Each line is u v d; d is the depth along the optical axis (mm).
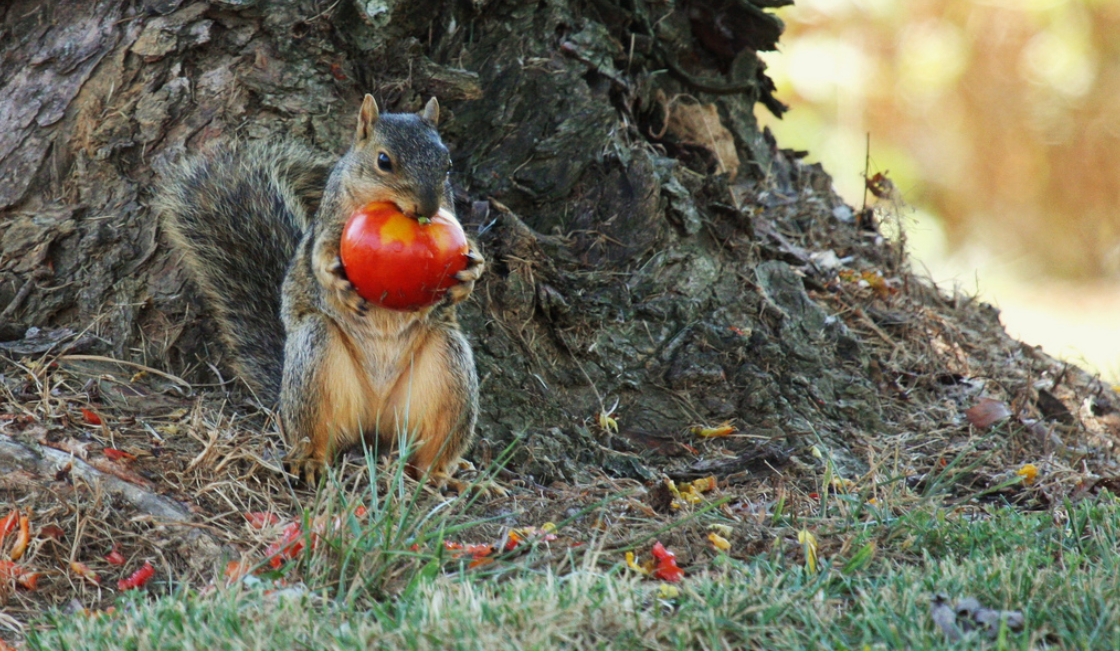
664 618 5613
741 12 12195
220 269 9445
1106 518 7148
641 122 11914
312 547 6422
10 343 8945
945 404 10359
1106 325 21359
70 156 9516
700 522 7340
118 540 7035
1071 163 31391
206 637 5305
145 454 7863
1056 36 31094
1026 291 27781
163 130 9602
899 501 7652
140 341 9289
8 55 9734
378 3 9883
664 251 10375
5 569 6570
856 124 31906
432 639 5152
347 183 7801
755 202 12234
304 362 8109
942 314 12156
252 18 9750
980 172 32031
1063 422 10547
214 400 9094
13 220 9352
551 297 9539
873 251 12641
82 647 5367
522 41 10672
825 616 5652
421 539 6527
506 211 9867
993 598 5762
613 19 11352
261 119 9773
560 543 6992
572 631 5363
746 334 9992
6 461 7430
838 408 9875
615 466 9086
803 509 7914
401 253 7242
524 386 9398
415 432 7879
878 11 31469
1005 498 8617
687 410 9648
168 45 9578
